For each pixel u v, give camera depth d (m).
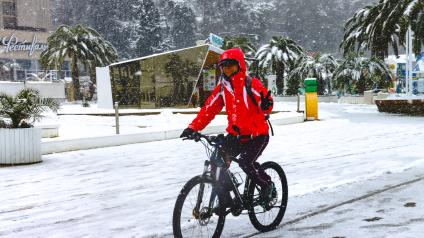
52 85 28.08
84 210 5.97
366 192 6.36
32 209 6.11
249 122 4.34
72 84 50.44
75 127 17.36
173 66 29.80
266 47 44.81
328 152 10.39
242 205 4.46
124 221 5.40
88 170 9.02
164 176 8.19
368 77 38.62
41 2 77.19
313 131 15.25
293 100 43.72
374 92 37.22
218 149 4.20
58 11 127.56
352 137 13.20
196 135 4.23
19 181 8.07
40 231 5.12
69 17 125.75
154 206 6.07
